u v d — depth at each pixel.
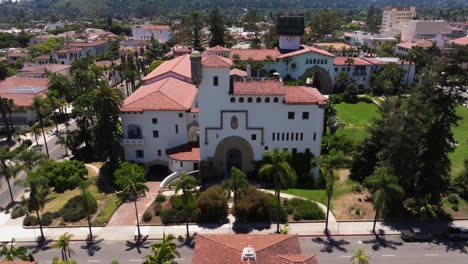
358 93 144.88
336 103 135.88
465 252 54.25
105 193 71.44
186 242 56.53
